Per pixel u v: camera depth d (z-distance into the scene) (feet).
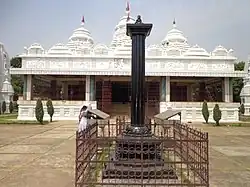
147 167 18.97
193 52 95.96
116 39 116.78
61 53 93.81
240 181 20.21
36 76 104.37
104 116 38.63
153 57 93.86
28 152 31.76
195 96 124.57
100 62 93.40
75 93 120.57
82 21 117.70
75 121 83.87
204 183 18.07
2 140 42.19
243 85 142.10
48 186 18.74
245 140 44.37
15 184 19.20
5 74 135.03
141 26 21.88
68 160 27.25
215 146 37.76
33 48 93.71
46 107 88.63
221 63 94.99
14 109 138.62
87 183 17.39
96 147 23.30
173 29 119.44
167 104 89.76
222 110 89.04
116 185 17.53
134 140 18.31
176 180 19.03
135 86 21.80
